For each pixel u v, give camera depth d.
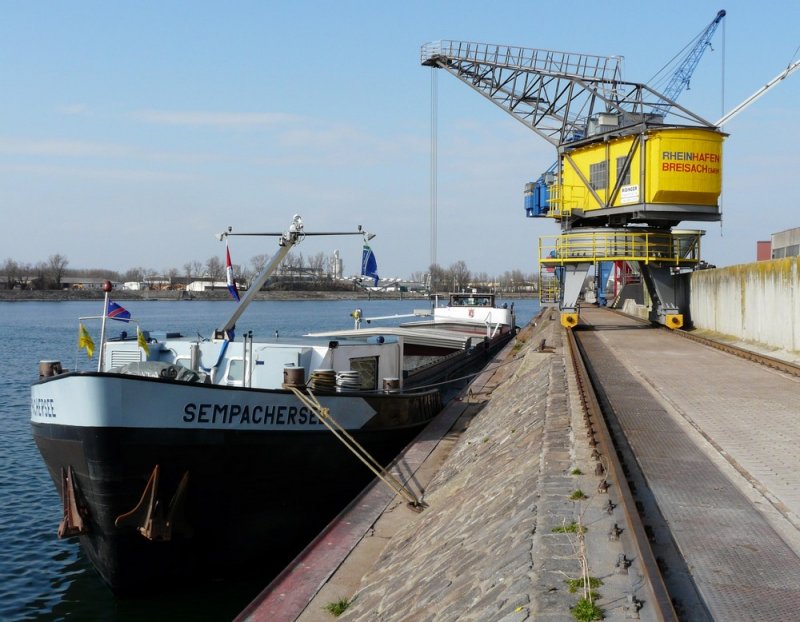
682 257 31.42
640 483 7.77
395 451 14.68
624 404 12.64
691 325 33.81
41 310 120.75
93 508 10.61
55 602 11.75
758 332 23.73
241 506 11.57
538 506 6.59
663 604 4.43
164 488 10.68
